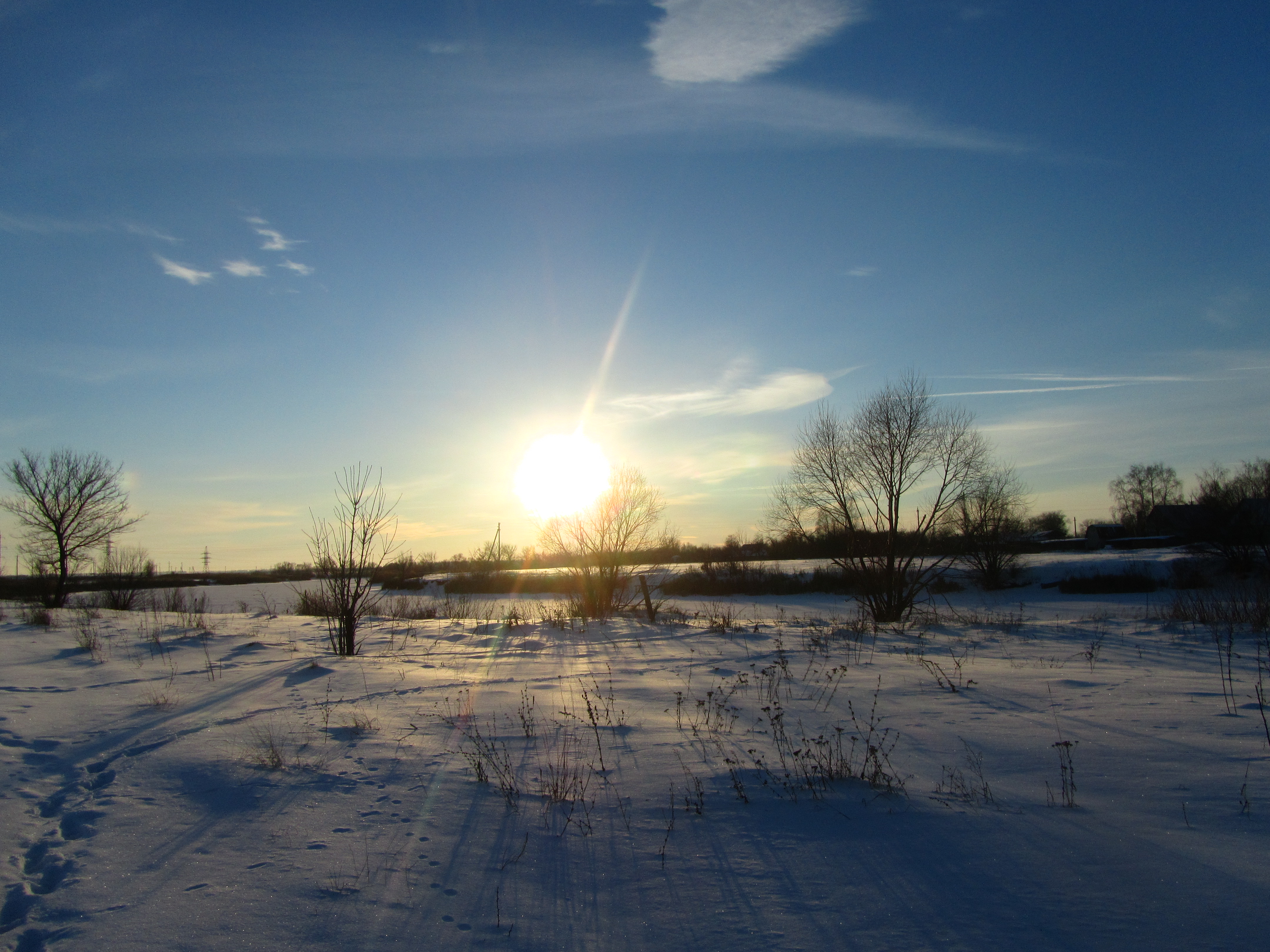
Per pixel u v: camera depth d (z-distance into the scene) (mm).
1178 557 41125
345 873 4156
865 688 9320
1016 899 3670
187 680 10109
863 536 24172
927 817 4770
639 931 3518
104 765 6152
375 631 17531
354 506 14227
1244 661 11016
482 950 3355
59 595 29391
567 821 4891
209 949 3367
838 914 3602
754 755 6301
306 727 7375
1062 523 84812
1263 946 3154
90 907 3752
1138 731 6645
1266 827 4414
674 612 24531
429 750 6582
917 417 23672
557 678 10453
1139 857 4070
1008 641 14734
